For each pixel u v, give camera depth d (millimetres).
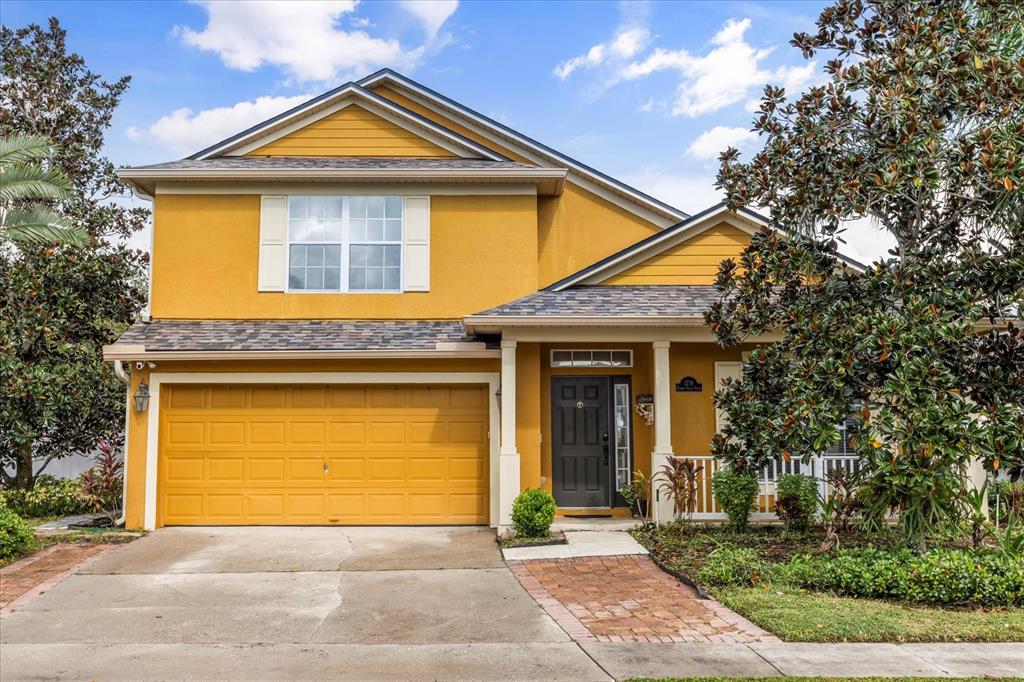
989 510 11094
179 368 12547
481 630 7199
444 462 12688
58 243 14320
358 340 12648
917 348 8195
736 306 10328
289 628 7344
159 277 13453
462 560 10047
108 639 7039
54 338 14414
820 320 9102
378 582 9000
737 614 7535
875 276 9039
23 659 6492
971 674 5805
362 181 13578
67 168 20688
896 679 5680
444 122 16203
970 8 9320
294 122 14602
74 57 21422
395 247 13641
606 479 12922
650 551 10180
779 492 11266
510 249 13656
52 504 13867
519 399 12250
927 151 8500
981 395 8500
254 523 12516
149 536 11672
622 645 6637
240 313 13430
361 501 12602
